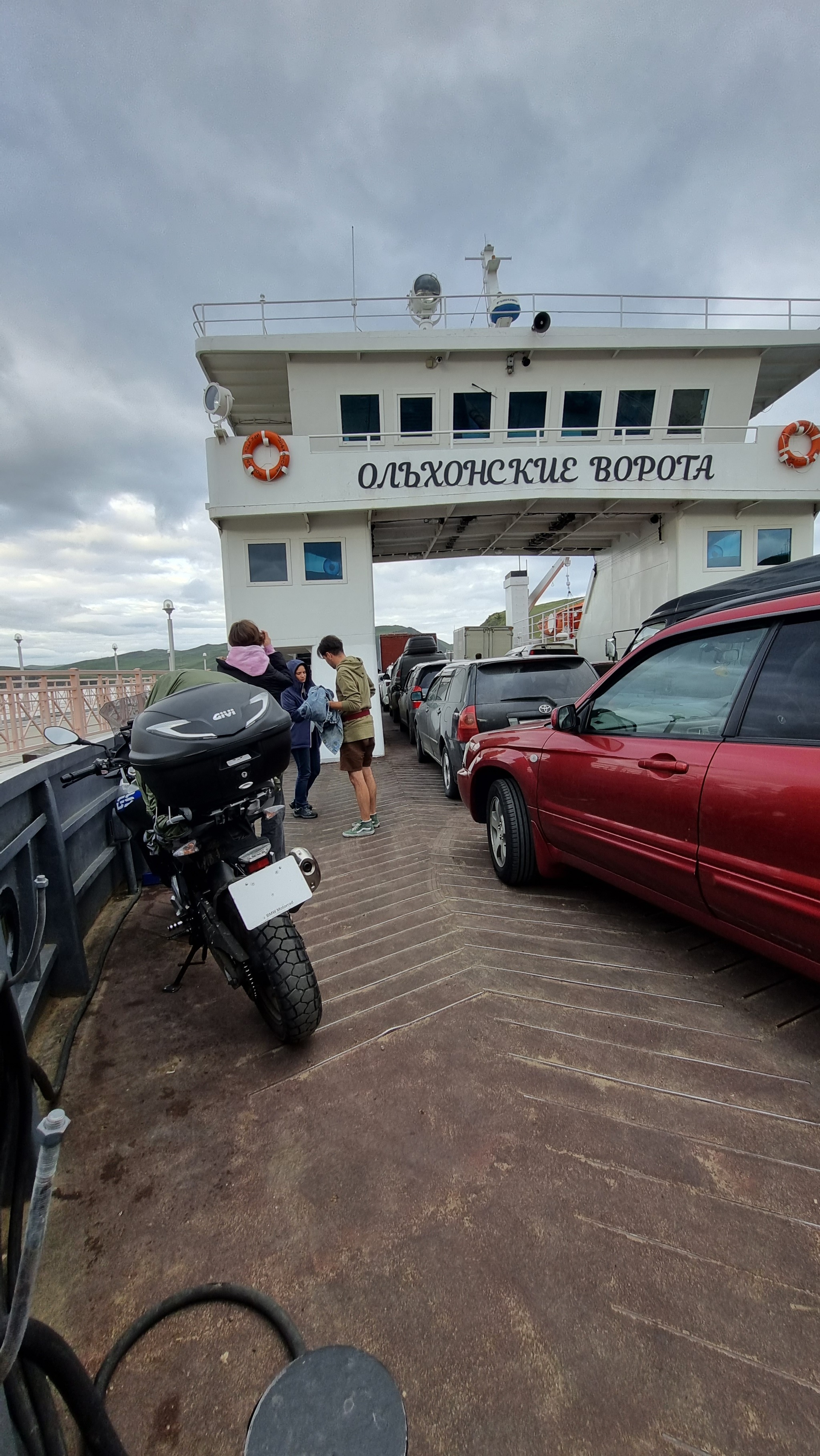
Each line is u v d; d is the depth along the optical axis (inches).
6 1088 39.6
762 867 95.4
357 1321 61.4
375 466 455.8
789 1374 54.7
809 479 495.2
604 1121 85.8
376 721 489.4
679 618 283.3
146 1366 58.6
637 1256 66.5
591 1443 50.7
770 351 511.5
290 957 102.4
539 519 553.0
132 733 104.1
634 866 125.9
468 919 155.2
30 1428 37.3
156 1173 82.2
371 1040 107.7
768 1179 75.2
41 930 103.6
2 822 96.8
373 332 461.1
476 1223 71.6
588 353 489.1
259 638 179.8
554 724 146.8
